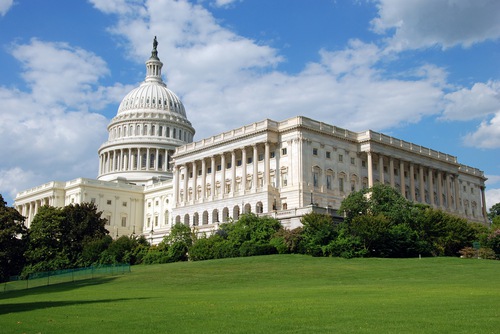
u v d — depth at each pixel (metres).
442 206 137.50
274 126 113.56
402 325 23.98
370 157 118.44
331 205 111.12
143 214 167.00
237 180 118.75
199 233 105.56
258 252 85.38
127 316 29.80
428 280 54.97
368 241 80.69
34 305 39.97
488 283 50.25
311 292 43.00
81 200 156.25
